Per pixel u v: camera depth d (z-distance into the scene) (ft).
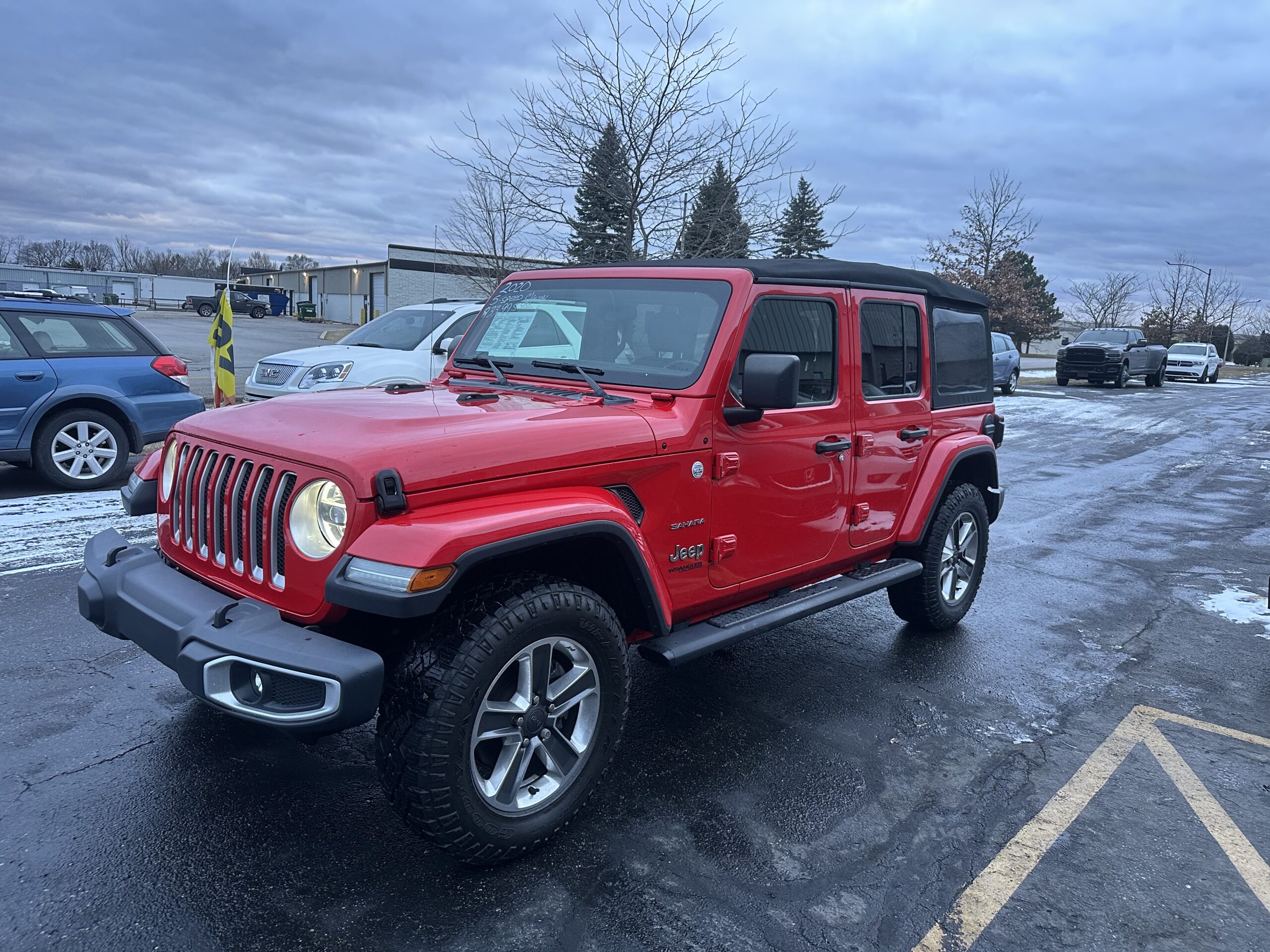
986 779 11.65
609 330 12.05
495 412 9.95
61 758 11.16
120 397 26.37
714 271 11.57
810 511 12.75
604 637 9.57
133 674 13.66
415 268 157.89
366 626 9.20
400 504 8.23
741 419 11.08
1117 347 98.58
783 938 8.39
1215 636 17.87
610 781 11.23
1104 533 27.48
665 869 9.42
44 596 16.83
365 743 11.87
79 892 8.64
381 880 9.02
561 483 9.45
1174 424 62.13
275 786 10.70
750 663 15.44
